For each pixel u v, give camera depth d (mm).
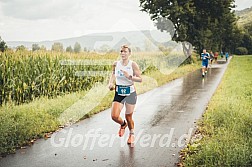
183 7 32250
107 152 6113
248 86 15383
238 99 10945
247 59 56188
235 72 25797
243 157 4977
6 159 5707
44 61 12609
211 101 11258
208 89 15516
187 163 5215
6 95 10930
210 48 45750
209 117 8250
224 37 69562
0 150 5906
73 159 5734
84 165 5434
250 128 6727
